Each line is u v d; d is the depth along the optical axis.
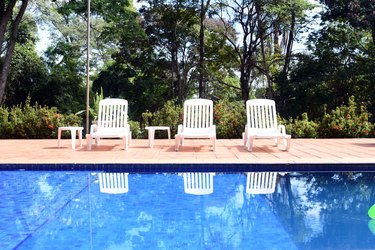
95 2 18.75
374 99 18.42
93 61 26.16
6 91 20.17
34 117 11.73
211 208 4.52
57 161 6.61
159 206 4.61
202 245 3.32
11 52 18.23
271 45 23.45
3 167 6.54
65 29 24.61
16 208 4.52
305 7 19.11
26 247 3.29
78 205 4.65
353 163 6.42
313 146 8.96
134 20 20.11
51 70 22.58
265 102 8.68
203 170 6.45
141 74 22.91
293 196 5.07
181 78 22.83
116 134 8.27
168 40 22.25
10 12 17.81
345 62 19.86
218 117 11.60
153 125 11.77
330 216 4.18
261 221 4.02
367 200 4.86
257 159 6.77
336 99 19.09
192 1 21.61
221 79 24.02
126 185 5.68
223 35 22.61
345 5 18.16
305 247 3.25
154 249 3.24
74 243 3.38
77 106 21.25
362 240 3.41
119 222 3.99
